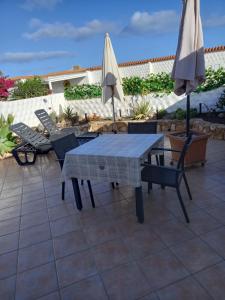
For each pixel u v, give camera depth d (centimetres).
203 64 378
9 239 318
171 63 1039
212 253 251
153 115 867
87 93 1063
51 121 780
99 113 1050
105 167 308
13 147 693
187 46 367
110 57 615
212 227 291
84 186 448
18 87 1192
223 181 402
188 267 237
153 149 367
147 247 271
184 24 363
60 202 401
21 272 258
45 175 534
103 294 220
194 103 821
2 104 923
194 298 205
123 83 944
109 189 423
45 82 1548
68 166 335
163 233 291
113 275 239
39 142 637
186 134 469
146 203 361
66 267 257
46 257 275
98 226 321
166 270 237
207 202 345
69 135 434
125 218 331
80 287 231
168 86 848
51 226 335
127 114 969
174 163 497
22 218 366
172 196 373
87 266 255
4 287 242
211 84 777
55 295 226
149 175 330
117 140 378
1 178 548
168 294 212
